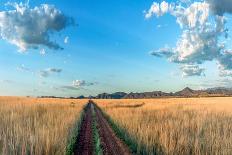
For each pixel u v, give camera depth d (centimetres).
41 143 1202
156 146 1423
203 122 2006
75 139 1664
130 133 1731
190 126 1845
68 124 1980
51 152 1187
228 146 1215
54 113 2655
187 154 1266
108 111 3525
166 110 3391
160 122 2112
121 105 5644
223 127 1800
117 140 1738
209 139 1395
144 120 2309
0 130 1374
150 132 1634
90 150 1465
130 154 1387
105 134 1975
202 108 3728
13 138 1167
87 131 2102
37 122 1712
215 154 1187
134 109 3638
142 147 1421
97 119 3080
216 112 3064
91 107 5638
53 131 1448
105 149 1482
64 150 1216
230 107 3903
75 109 3631
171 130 1593
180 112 3064
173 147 1288
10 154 1048
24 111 2505
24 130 1397
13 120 1794
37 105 3350
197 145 1275
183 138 1373
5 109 2628
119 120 2342
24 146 1119
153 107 4066
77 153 1398
